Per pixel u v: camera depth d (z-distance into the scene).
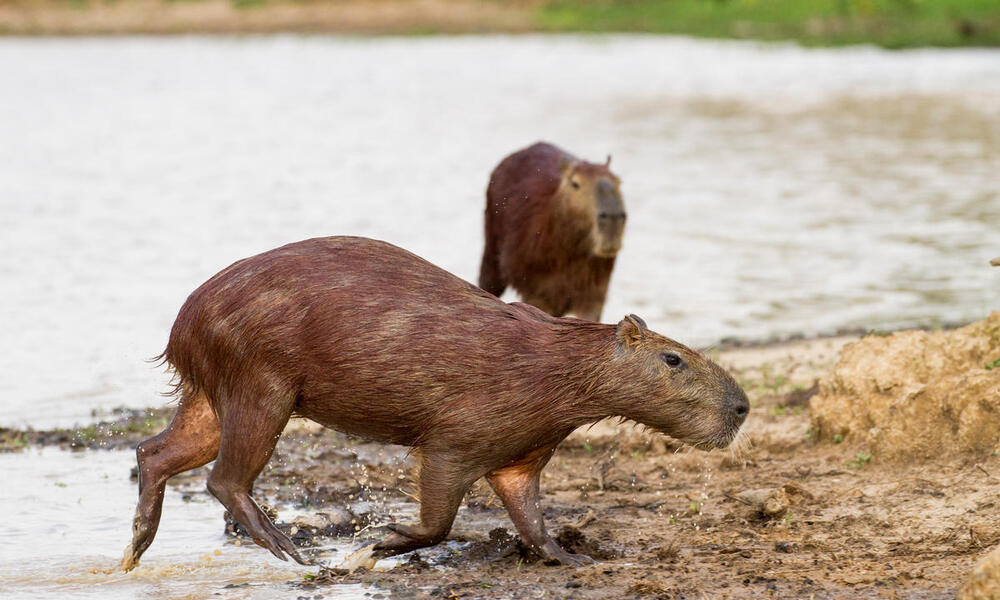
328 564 23.97
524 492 23.55
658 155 86.88
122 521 26.77
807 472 27.95
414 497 23.47
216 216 66.50
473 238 59.22
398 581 22.62
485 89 132.00
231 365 22.33
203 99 125.44
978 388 27.09
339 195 72.62
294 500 28.19
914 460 27.47
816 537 23.92
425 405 22.05
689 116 109.06
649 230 61.81
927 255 55.06
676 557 23.20
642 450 30.94
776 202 69.25
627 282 51.22
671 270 53.22
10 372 39.22
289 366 22.16
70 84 138.75
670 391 22.45
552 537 24.39
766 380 36.00
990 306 45.41
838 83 136.00
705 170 80.69
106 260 55.69
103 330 44.16
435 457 22.34
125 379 38.81
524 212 39.12
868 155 86.50
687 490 27.91
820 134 97.62
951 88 129.12
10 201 71.50
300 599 21.83
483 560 23.88
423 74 148.50
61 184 77.69
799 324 43.81
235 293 22.36
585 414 22.48
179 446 23.39
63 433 33.62
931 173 78.19
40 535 25.83
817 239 59.09
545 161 39.84
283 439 33.00
